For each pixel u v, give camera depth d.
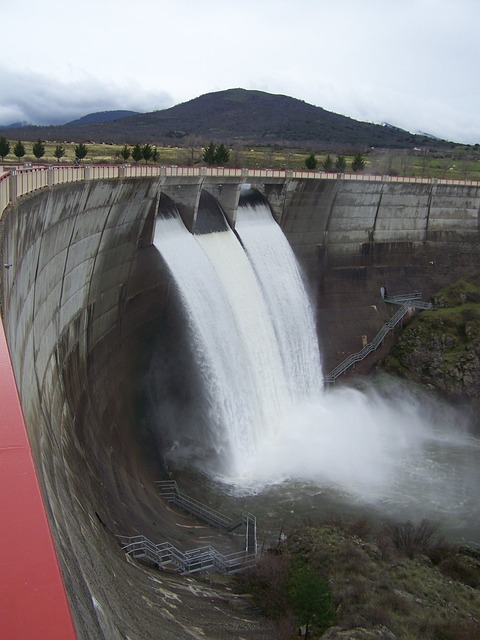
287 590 29.25
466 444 62.16
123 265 44.59
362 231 78.31
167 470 45.69
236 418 50.47
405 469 54.12
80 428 33.88
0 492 7.48
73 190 34.44
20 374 21.72
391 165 138.38
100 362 41.62
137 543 28.86
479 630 28.94
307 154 154.00
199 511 40.88
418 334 74.69
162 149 133.00
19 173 27.22
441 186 82.94
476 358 70.25
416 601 30.84
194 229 53.88
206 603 27.27
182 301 46.31
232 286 54.44
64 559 12.13
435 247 84.94
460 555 38.22
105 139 194.50
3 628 5.81
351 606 29.08
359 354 74.06
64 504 19.27
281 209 68.06
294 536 36.12
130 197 42.94
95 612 13.85
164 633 20.86
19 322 24.88
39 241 30.19
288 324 64.94
